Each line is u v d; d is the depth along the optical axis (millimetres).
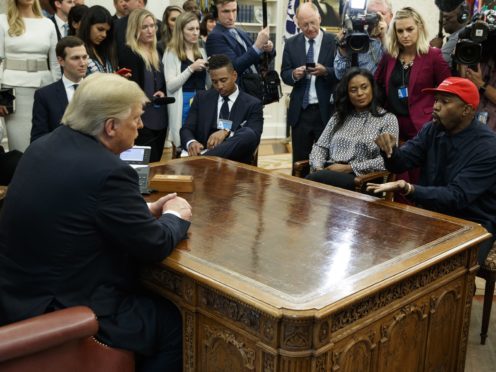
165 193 2582
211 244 1957
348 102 3588
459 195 2615
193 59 4625
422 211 2395
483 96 3568
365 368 1777
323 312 1498
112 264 1832
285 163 6371
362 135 3516
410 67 3688
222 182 2801
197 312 1807
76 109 1807
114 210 1720
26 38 3975
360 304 1669
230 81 3762
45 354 1561
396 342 1884
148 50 4309
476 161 2639
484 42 3436
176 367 1972
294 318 1480
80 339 1632
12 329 1473
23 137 4117
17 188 1773
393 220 2266
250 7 7102
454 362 2264
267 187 2721
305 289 1618
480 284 3453
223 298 1696
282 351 1544
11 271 1786
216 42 4625
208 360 1823
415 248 1967
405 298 1856
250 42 4855
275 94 4578
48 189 1724
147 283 1995
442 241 2047
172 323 1951
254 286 1634
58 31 4465
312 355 1537
